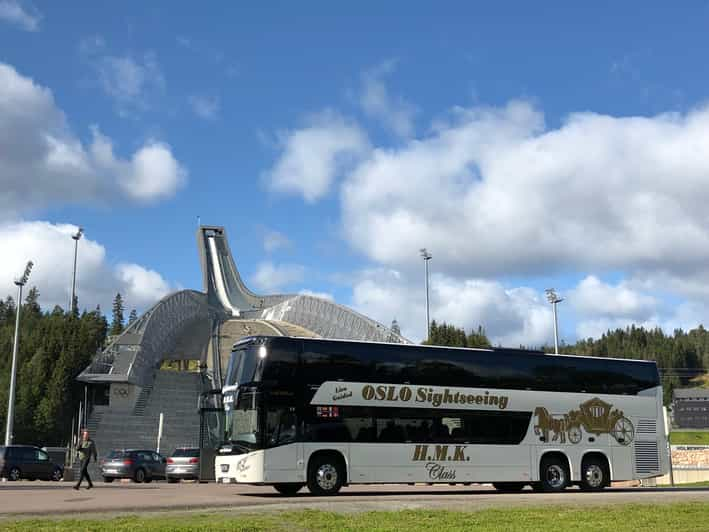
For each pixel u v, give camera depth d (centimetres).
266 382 2944
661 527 1827
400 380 3136
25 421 9150
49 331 11506
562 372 3459
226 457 2966
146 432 9181
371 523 1827
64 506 2303
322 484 2956
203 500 2602
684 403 16025
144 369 10112
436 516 2003
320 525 1767
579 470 3403
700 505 2414
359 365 3094
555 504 2433
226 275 18900
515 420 3306
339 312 12769
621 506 2355
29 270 6950
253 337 3069
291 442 2923
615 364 3609
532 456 3309
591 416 3469
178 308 12394
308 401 2981
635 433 3559
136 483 4547
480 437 3222
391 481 3033
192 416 9844
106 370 9456
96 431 8919
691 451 7619
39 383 9600
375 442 3039
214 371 11319
